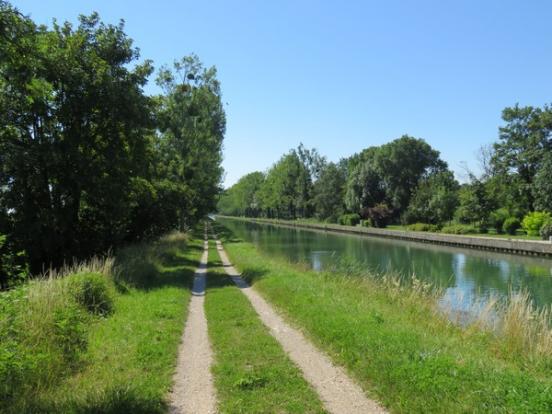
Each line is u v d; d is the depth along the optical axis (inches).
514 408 209.0
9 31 333.4
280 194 4837.6
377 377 268.2
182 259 1090.7
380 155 3511.3
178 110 1777.8
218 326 415.8
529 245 1528.1
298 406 237.8
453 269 1250.6
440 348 311.6
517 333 381.7
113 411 222.1
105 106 830.5
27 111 782.5
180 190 1400.1
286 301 513.0
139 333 375.2
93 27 884.0
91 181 828.0
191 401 248.1
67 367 282.8
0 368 236.5
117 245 986.7
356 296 570.6
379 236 2691.9
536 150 2201.0
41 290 387.5
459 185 2933.1
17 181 814.5
